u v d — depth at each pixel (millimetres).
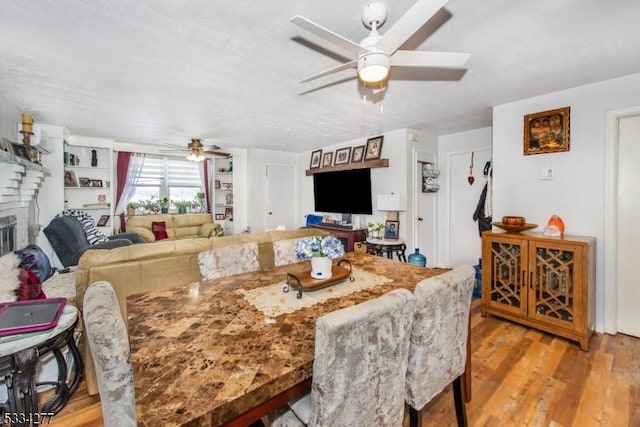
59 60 2117
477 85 2633
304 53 2027
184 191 6434
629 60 2172
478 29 1742
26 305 1618
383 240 4273
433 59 1647
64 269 3393
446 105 3201
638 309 2557
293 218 6707
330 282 1605
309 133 4641
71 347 1787
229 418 760
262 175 6238
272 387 833
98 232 4348
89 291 1148
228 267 1930
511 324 2855
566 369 2117
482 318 3008
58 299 1709
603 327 2645
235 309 1317
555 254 2527
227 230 6668
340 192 5320
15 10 1535
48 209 4070
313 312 1284
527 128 2984
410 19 1262
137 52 2004
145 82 2527
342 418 923
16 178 2389
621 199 2605
